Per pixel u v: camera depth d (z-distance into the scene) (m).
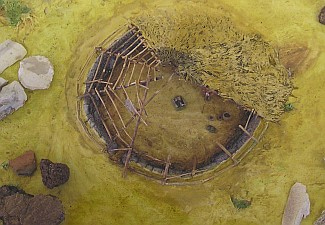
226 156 15.66
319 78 16.55
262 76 15.98
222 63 16.11
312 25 17.27
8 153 15.87
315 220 14.81
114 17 17.59
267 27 17.31
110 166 15.73
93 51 17.05
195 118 16.53
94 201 15.31
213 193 15.33
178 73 16.70
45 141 16.03
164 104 16.72
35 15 17.62
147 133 16.31
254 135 15.91
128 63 16.77
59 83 16.78
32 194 15.27
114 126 15.85
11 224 13.75
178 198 15.33
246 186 15.35
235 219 15.02
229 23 17.12
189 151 16.06
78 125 16.23
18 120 16.28
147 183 15.51
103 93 16.64
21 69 16.45
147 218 15.13
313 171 15.42
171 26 16.84
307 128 15.95
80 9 17.69
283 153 15.66
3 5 17.67
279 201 15.11
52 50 17.19
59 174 15.06
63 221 15.01
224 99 16.33
